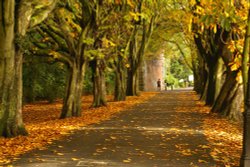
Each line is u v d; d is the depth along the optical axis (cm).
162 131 1616
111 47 2892
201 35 2856
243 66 1022
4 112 1407
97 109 2859
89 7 2338
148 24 4416
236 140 1450
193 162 1038
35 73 3656
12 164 987
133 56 4609
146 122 1953
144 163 1017
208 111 2523
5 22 1374
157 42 5509
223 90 2253
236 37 2106
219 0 1213
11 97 1420
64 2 2159
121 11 2647
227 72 2241
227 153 1175
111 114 2433
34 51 2175
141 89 6475
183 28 4234
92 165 987
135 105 3206
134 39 4547
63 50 2322
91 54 2392
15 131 1431
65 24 2261
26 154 1114
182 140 1389
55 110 3209
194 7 2286
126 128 1711
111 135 1496
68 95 2323
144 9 2878
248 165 937
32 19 1480
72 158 1065
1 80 1396
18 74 1443
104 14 2494
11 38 1398
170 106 3042
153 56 6250
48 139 1384
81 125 1852
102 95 3141
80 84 2348
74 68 2316
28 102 3978
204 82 3703
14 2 1394
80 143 1308
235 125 1941
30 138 1396
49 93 3962
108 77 5191
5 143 1283
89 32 2362
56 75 3897
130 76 4678
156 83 6888
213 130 1670
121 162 1023
